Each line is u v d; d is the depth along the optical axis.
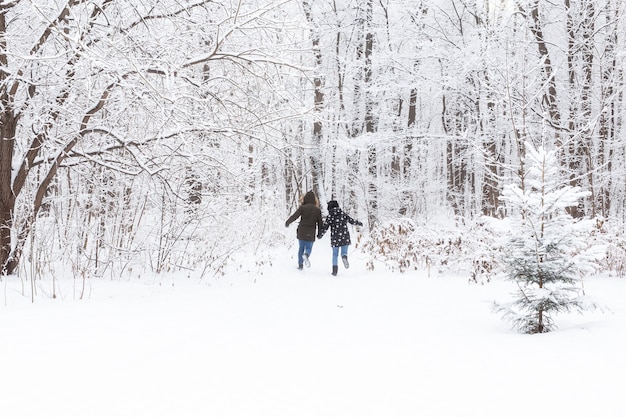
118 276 7.77
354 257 11.91
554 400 2.56
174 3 7.04
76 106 6.65
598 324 4.26
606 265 9.34
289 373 3.11
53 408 2.47
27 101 6.48
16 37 6.46
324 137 17.97
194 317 4.99
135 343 3.80
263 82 7.21
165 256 8.44
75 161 7.48
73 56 6.06
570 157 13.64
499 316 5.43
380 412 2.45
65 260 7.73
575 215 13.99
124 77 6.50
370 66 17.19
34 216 6.93
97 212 7.78
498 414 2.40
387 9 19.48
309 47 7.68
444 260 9.80
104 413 2.41
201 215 8.74
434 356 3.53
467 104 16.30
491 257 9.21
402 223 12.22
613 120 17.70
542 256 4.62
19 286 6.08
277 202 14.09
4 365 3.16
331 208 10.02
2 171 6.62
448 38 16.73
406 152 19.67
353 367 3.25
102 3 6.54
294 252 12.29
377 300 6.69
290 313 5.52
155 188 8.02
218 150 8.30
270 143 7.24
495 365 3.25
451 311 5.77
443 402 2.58
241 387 2.83
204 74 7.41
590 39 13.70
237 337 4.14
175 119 6.34
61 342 3.75
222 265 8.88
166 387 2.82
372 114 18.67
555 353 3.47
